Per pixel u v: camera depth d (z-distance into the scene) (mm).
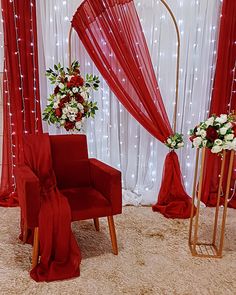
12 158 2955
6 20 2664
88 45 2762
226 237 2453
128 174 3199
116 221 2688
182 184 2971
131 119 3076
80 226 2598
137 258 2131
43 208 1918
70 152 2387
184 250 2244
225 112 2916
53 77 2570
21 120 2863
